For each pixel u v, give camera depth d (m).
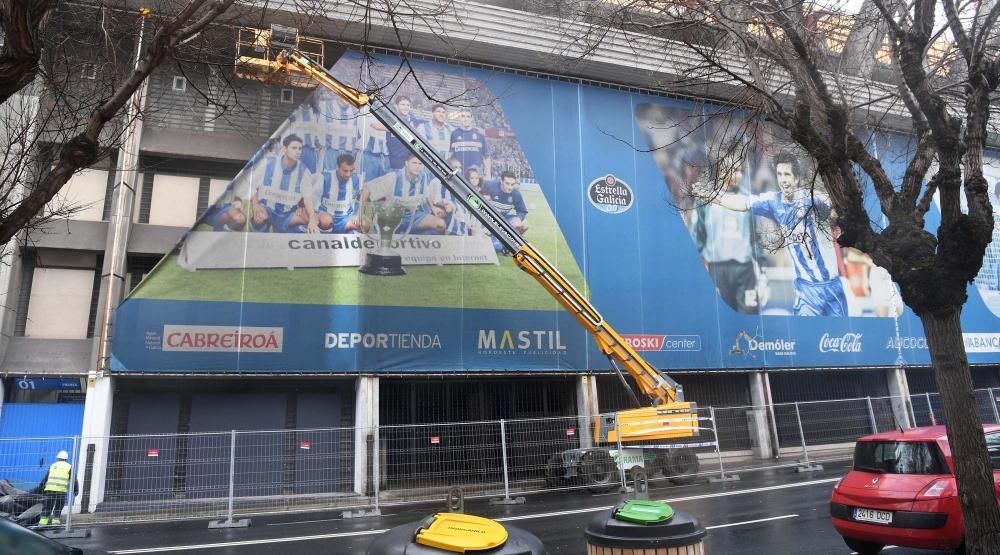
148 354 15.34
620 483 14.86
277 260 16.69
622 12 8.01
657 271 20.17
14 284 15.90
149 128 17.53
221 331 15.92
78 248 16.45
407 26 17.30
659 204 20.64
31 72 4.22
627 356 16.44
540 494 14.77
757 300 21.03
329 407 17.73
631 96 21.17
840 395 23.19
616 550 3.58
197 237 16.25
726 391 21.56
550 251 19.23
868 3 7.83
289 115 18.59
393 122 16.80
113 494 14.14
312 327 16.59
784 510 10.77
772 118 6.97
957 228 5.04
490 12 18.70
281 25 15.52
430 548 2.76
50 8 4.66
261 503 14.34
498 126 19.45
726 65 10.21
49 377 15.59
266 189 16.98
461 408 19.47
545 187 19.58
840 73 9.03
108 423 15.08
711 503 11.92
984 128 5.24
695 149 21.22
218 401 16.91
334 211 17.36
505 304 18.28
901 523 6.48
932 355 5.25
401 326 17.28
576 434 16.14
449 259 18.03
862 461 7.32
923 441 6.80
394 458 15.56
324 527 11.16
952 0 5.58
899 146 18.44
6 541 4.61
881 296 22.75
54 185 4.60
